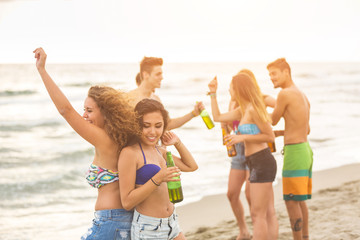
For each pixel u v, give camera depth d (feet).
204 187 24.50
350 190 21.99
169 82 134.00
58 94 8.23
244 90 13.42
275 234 14.06
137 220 8.63
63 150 40.09
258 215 13.32
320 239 14.89
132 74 171.73
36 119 59.77
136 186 8.57
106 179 8.57
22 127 53.83
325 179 24.88
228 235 16.44
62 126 54.75
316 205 19.35
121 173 8.37
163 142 9.72
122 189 8.37
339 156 32.19
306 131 13.84
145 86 14.17
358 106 70.54
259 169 13.26
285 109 13.76
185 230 17.13
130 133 8.57
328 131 44.65
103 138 8.48
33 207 22.45
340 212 18.03
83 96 90.74
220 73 197.36
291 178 13.61
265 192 13.25
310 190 14.19
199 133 45.57
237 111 14.74
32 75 159.53
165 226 8.82
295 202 13.67
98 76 161.58
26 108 72.95
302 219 14.01
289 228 16.69
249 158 13.47
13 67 196.24
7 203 23.16
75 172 31.71
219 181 25.79
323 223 16.67
